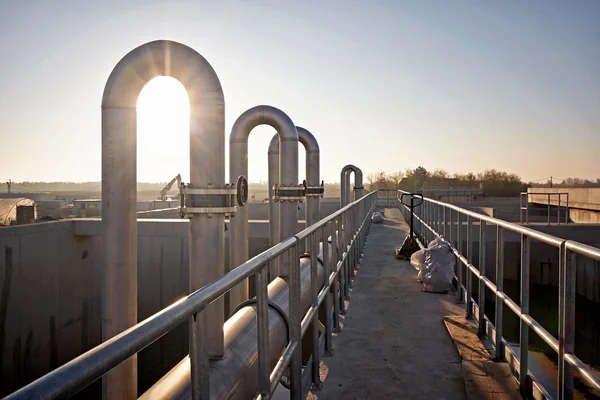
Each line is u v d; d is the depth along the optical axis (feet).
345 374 14.53
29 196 153.07
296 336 11.27
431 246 27.43
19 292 49.11
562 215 95.09
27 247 50.34
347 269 25.34
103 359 3.74
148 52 10.59
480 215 17.49
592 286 55.31
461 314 20.95
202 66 10.97
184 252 58.03
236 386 9.26
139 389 47.03
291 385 11.30
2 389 46.26
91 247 60.34
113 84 10.41
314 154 28.09
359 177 62.95
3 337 46.73
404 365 15.15
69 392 3.31
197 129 11.17
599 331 51.70
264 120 21.29
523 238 12.28
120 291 10.37
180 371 8.63
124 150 10.49
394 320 20.15
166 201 103.81
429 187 184.55
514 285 63.77
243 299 19.56
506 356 14.79
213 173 11.19
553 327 48.44
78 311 57.98
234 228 19.89
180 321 5.27
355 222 33.91
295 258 11.30
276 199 21.61
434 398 12.84
